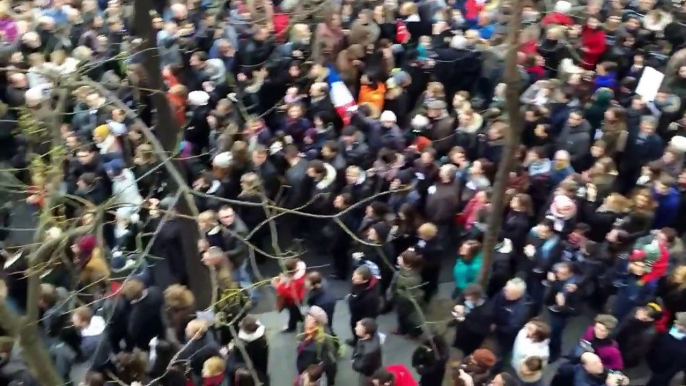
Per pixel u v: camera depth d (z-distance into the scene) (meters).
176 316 9.26
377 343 9.10
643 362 10.85
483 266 9.55
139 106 11.09
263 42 13.85
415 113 13.73
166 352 8.66
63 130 11.55
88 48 13.07
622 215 10.90
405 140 12.58
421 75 14.14
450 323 10.16
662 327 9.77
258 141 12.27
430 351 9.19
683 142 11.78
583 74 13.19
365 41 13.85
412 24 15.00
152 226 10.76
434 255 10.80
